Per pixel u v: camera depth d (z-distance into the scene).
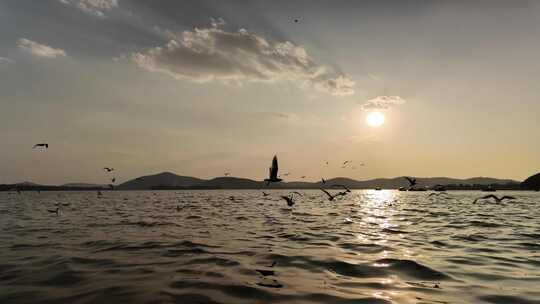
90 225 28.80
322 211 44.62
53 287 11.62
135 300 10.34
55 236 22.62
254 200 82.38
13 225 29.77
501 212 42.81
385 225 28.56
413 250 17.91
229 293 11.01
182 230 25.36
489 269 14.14
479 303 10.24
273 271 13.72
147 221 31.81
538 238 21.91
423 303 10.24
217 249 18.02
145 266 14.39
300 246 18.91
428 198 95.38
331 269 14.06
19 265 14.62
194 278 12.63
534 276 13.14
